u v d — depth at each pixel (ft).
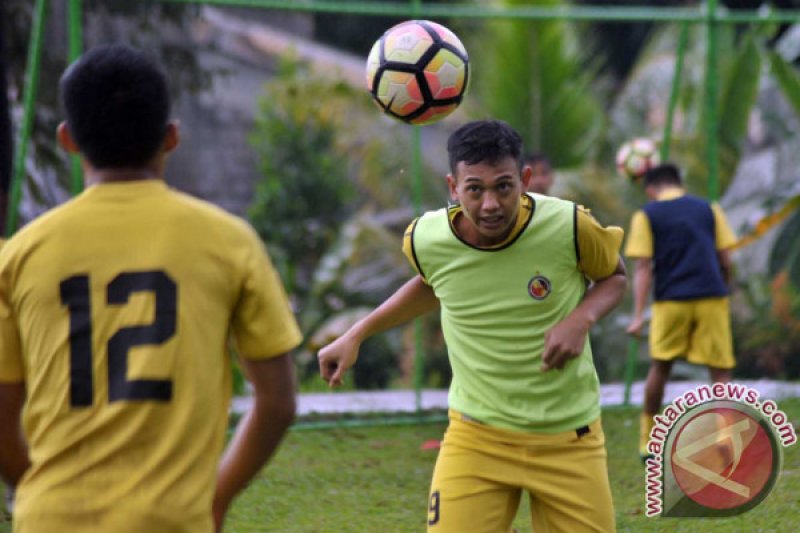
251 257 24.62
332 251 118.01
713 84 83.25
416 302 37.86
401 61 44.21
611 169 126.21
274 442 25.35
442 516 35.14
